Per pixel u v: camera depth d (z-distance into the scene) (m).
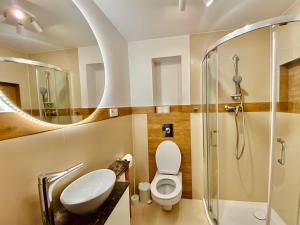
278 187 1.56
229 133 1.98
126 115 2.11
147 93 2.26
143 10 1.54
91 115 1.33
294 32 1.39
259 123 1.90
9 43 0.72
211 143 1.94
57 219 0.89
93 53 1.37
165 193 1.91
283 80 1.50
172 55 2.16
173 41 2.14
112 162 1.69
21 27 0.77
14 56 0.74
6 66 0.71
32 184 0.81
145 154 2.32
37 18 0.86
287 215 1.53
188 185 2.21
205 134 2.03
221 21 1.79
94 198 0.83
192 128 2.16
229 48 1.90
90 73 1.33
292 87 1.48
